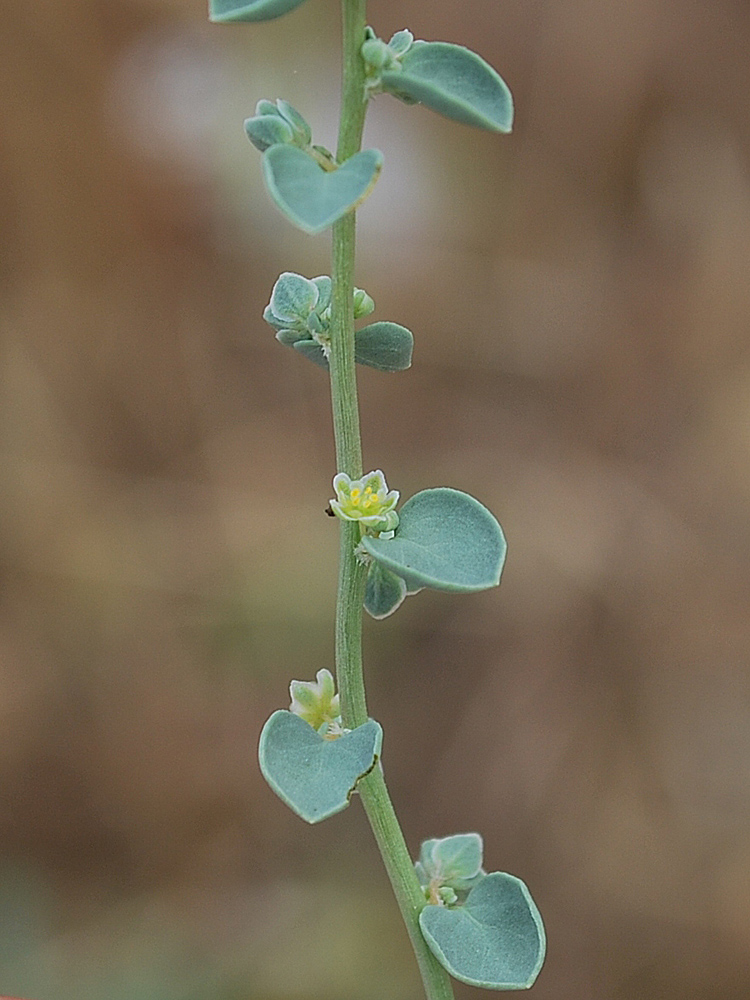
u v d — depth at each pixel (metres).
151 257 0.44
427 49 0.17
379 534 0.18
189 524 0.43
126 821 0.39
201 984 0.35
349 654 0.18
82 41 0.42
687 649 0.42
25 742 0.39
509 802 0.40
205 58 0.43
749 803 0.39
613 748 0.41
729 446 0.44
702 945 0.36
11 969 0.35
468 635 0.42
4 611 0.41
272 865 0.38
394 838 0.18
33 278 0.43
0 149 0.42
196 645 0.41
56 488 0.42
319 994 0.35
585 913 0.38
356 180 0.16
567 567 0.43
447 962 0.18
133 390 0.44
